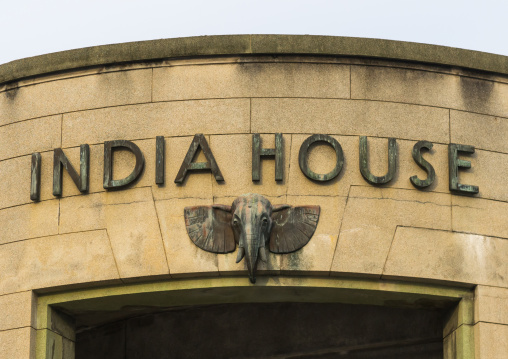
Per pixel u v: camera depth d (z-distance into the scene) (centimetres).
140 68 2797
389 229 2700
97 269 2712
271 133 2733
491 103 2819
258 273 2667
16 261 2769
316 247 2675
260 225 2631
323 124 2739
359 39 2777
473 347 2697
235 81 2766
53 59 2838
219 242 2678
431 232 2712
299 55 2770
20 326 2723
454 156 2750
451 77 2806
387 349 3038
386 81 2777
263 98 2752
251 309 3083
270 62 2770
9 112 2866
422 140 2756
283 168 2711
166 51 2784
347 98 2756
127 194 2736
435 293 2711
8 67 2873
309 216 2686
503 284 2720
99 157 2770
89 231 2738
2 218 2811
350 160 2723
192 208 2705
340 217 2694
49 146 2809
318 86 2759
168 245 2695
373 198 2711
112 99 2794
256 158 2711
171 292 2705
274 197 2702
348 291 2702
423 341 2997
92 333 3102
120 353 3095
